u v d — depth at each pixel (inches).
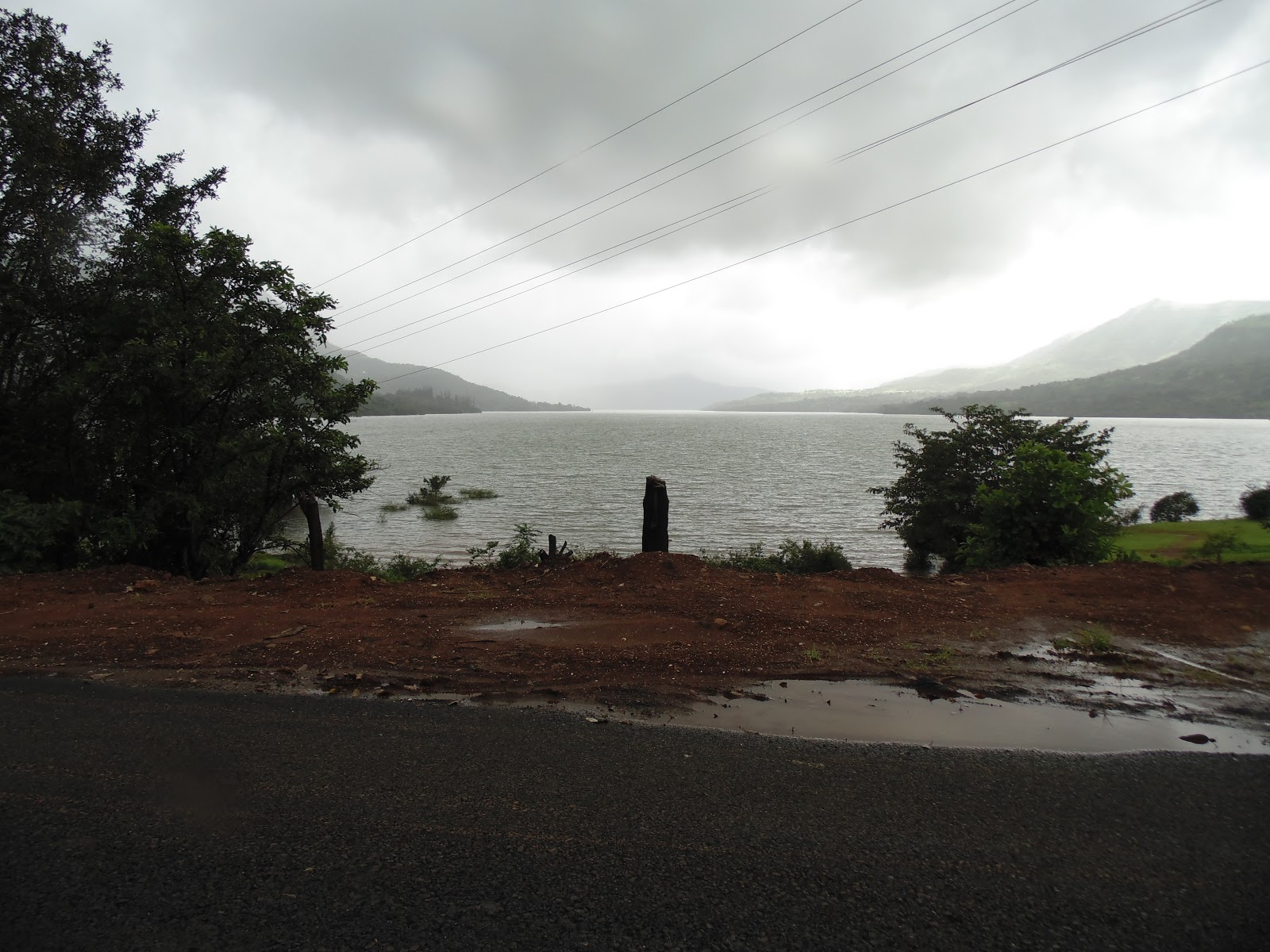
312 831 108.2
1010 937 84.5
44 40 450.3
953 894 92.8
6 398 433.1
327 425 471.2
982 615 240.1
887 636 217.5
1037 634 220.7
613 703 164.7
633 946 82.4
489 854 101.3
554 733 146.1
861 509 1416.1
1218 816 113.9
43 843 105.0
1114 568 306.3
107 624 231.9
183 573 447.5
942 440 818.2
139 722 152.3
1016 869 98.7
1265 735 149.5
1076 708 164.1
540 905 89.8
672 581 288.0
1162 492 1905.8
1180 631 222.4
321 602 261.9
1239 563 304.5
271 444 430.0
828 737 145.6
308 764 131.4
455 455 3058.6
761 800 117.5
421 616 242.5
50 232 443.8
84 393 408.2
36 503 395.2
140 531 391.5
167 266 414.0
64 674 185.5
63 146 436.1
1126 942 83.7
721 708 162.2
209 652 202.4
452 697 168.1
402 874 96.7
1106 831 108.8
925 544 821.9
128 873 97.4
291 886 94.0
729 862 99.6
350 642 211.5
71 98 465.7
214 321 424.8
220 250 425.1
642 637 216.5
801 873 97.3
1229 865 99.9
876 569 309.9
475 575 311.3
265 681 179.9
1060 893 93.2
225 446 414.9
